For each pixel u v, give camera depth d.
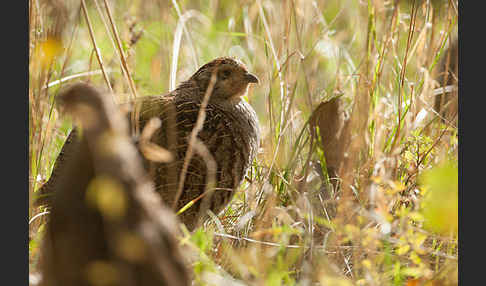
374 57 10.00
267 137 10.82
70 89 4.69
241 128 9.50
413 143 9.65
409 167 9.28
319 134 10.31
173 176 8.52
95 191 4.75
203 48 15.08
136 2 13.92
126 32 12.39
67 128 12.31
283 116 10.55
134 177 4.75
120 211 4.68
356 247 7.48
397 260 7.51
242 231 8.97
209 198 8.98
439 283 7.04
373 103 9.98
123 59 9.12
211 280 6.82
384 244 8.15
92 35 8.63
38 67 9.41
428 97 10.31
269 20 12.93
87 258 4.81
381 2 10.54
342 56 13.45
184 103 9.20
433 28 10.52
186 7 16.20
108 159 4.67
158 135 8.53
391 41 9.88
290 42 12.51
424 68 10.07
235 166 9.35
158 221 4.89
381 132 9.66
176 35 11.05
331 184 9.54
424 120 10.70
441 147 9.58
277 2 13.87
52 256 4.95
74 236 4.85
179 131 8.84
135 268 4.77
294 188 9.19
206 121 9.11
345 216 8.14
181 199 8.78
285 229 7.50
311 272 7.40
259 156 10.91
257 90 13.11
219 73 9.60
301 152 10.54
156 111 8.85
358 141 8.69
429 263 8.03
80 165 4.87
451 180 5.71
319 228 8.84
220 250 8.27
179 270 5.02
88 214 4.82
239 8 14.81
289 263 7.58
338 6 15.50
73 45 12.20
